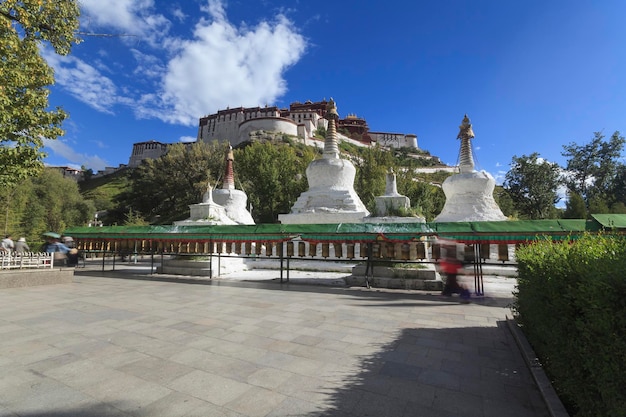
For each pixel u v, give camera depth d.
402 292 11.52
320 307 9.02
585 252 4.06
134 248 17.47
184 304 9.33
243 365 4.98
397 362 5.16
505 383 4.45
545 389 3.88
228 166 30.33
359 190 45.94
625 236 4.70
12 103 11.20
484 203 22.50
